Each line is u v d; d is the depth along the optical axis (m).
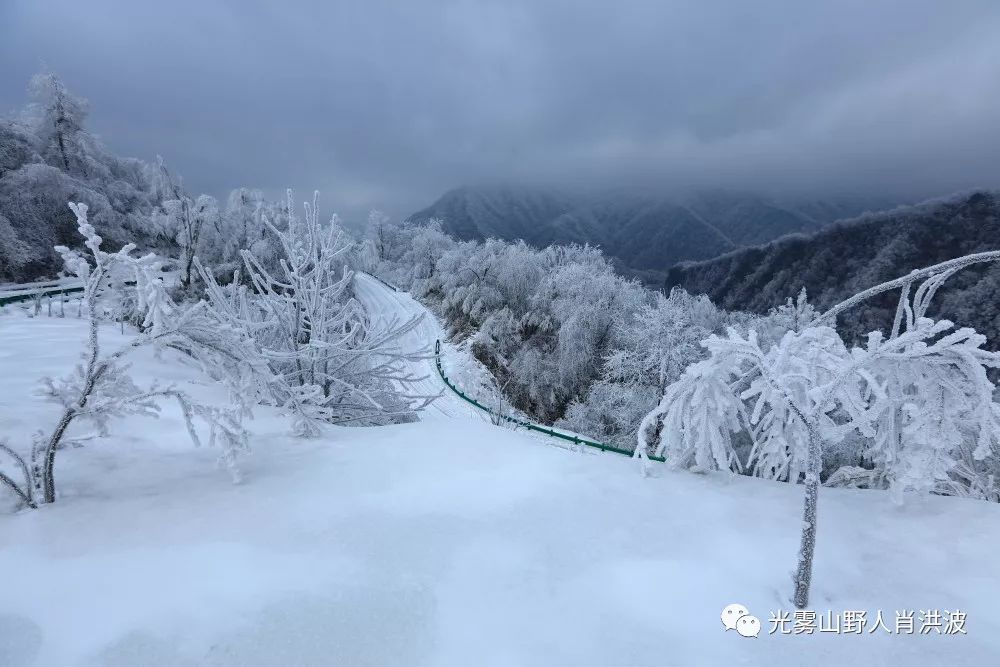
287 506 4.20
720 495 4.63
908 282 3.91
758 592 3.24
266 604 2.97
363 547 3.63
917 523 4.05
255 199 31.59
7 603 2.86
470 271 40.56
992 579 3.32
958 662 2.64
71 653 2.54
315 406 6.30
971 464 6.83
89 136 34.12
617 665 2.62
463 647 2.71
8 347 10.25
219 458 4.75
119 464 4.98
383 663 2.58
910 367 4.14
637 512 4.28
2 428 5.40
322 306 8.92
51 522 3.70
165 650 2.59
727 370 4.84
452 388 24.56
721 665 2.64
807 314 26.81
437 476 4.95
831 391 3.32
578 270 32.06
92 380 4.02
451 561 3.50
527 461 5.42
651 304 35.66
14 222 25.22
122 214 31.91
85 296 4.00
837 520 4.16
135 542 3.53
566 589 3.24
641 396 24.25
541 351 31.17
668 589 3.26
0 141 27.94
